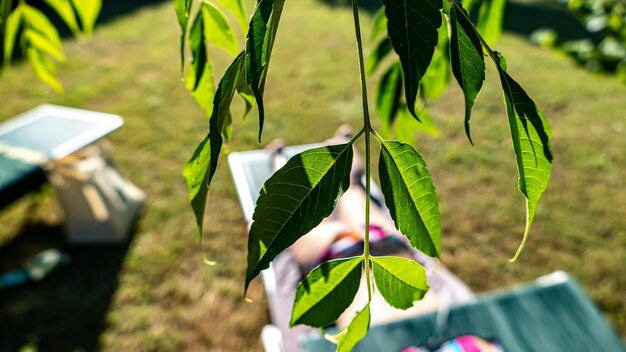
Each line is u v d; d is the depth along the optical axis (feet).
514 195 13.58
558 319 6.17
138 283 10.61
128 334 9.59
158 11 27.53
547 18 28.50
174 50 22.22
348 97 18.67
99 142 12.10
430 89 3.59
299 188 1.36
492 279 11.00
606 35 6.82
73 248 11.37
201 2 2.25
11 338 9.44
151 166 14.34
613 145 15.97
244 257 11.40
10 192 9.74
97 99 18.02
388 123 3.62
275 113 17.47
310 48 23.08
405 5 1.16
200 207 1.68
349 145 1.39
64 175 10.69
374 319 6.09
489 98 18.88
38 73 3.97
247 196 8.13
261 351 9.37
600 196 13.58
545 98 18.93
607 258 11.46
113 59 21.30
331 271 1.51
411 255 7.18
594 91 19.56
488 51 1.43
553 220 12.66
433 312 6.13
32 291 10.36
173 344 9.45
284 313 6.75
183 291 10.48
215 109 1.46
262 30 1.30
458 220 12.67
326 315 1.53
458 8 1.39
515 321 6.13
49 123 11.60
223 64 20.80
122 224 11.59
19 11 3.53
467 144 15.96
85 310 10.02
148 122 16.52
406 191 1.43
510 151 15.61
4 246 11.40
